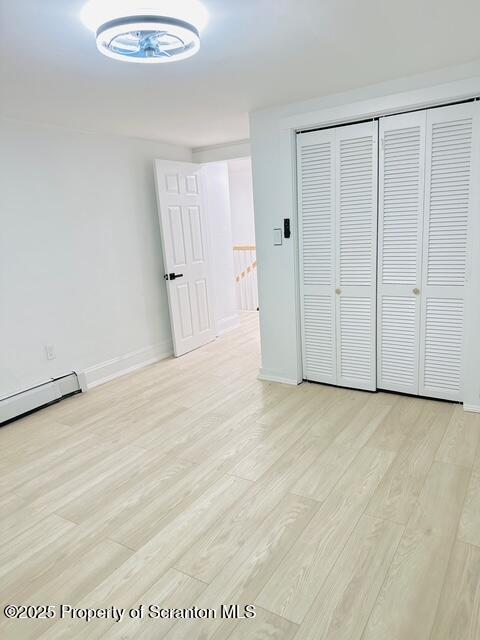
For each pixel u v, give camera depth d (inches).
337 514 80.0
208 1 60.9
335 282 130.7
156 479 95.0
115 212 158.1
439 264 114.1
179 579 67.9
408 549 70.7
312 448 103.1
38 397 133.4
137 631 59.7
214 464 99.2
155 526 80.1
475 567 66.4
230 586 65.9
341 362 136.1
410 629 57.4
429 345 120.4
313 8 65.2
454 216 109.7
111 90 99.5
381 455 98.1
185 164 179.5
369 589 63.8
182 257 180.9
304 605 61.9
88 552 74.8
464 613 59.1
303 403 128.6
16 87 94.8
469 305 110.9
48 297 138.3
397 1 64.5
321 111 118.5
